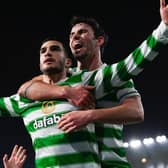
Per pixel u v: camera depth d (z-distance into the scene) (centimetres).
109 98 796
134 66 719
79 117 720
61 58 777
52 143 736
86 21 852
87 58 846
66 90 745
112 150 788
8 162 842
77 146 730
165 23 686
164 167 3062
